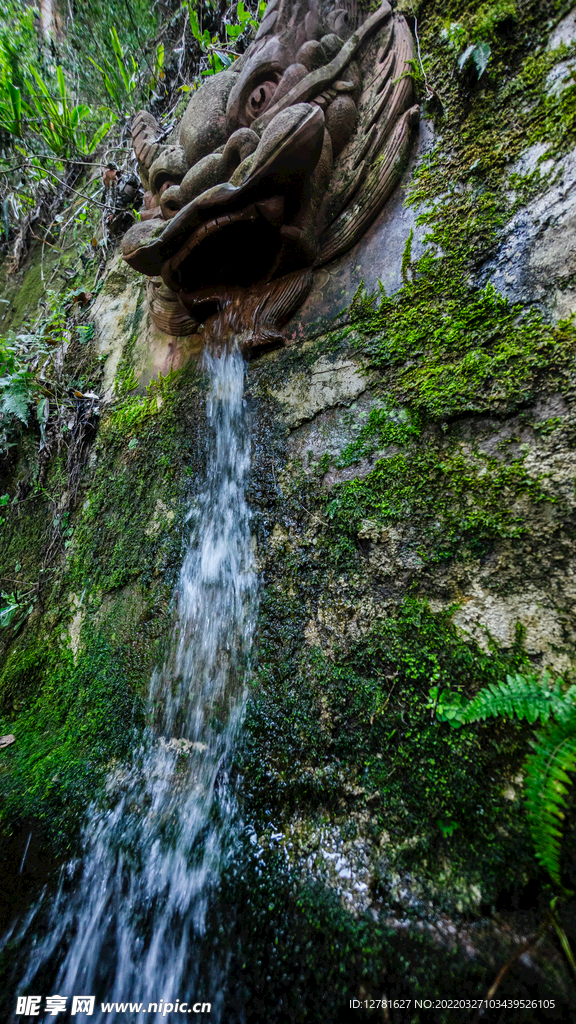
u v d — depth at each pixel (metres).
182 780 1.62
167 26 3.60
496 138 1.52
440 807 1.16
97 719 1.99
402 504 1.46
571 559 1.15
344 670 1.44
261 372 1.97
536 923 0.95
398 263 1.67
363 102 1.82
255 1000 1.03
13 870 1.48
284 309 1.91
